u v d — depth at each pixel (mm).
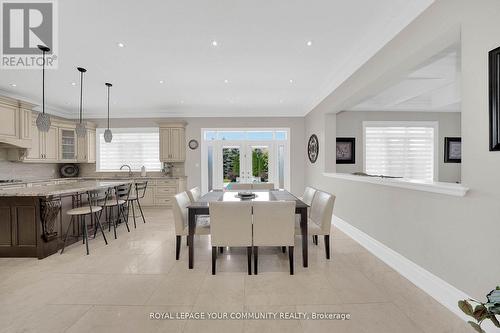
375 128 6031
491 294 1113
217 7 2322
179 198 3053
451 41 2035
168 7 2309
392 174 6023
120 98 5406
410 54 2273
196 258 2955
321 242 3523
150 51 3188
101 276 2488
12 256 2977
